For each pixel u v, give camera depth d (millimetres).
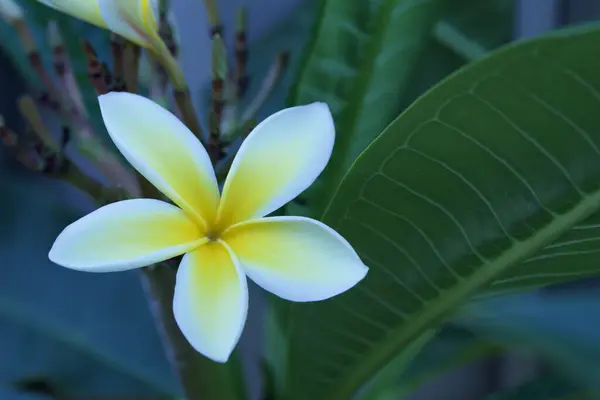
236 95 387
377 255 389
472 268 384
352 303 405
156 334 526
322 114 344
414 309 401
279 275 332
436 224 375
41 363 500
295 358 428
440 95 337
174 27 378
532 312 481
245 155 342
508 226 368
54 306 529
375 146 355
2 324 514
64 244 319
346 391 432
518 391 529
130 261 321
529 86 328
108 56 449
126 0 346
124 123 333
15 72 656
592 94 326
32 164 356
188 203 339
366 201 373
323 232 334
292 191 343
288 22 689
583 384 473
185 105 367
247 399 449
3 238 555
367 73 437
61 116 384
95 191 364
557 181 352
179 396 501
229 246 336
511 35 713
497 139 345
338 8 438
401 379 563
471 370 859
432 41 701
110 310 533
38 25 450
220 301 326
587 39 313
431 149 353
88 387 500
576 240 370
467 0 710
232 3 729
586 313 481
